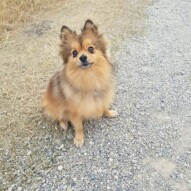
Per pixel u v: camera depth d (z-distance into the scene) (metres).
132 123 0.55
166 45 0.78
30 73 0.69
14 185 0.46
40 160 0.49
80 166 0.48
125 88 0.63
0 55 0.75
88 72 0.47
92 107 0.50
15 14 0.88
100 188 0.44
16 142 0.52
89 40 0.46
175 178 0.45
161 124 0.54
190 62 0.71
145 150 0.50
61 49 0.48
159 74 0.67
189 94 0.61
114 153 0.50
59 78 0.50
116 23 0.87
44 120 0.56
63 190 0.44
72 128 0.55
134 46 0.78
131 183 0.45
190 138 0.51
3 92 0.63
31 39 0.80
